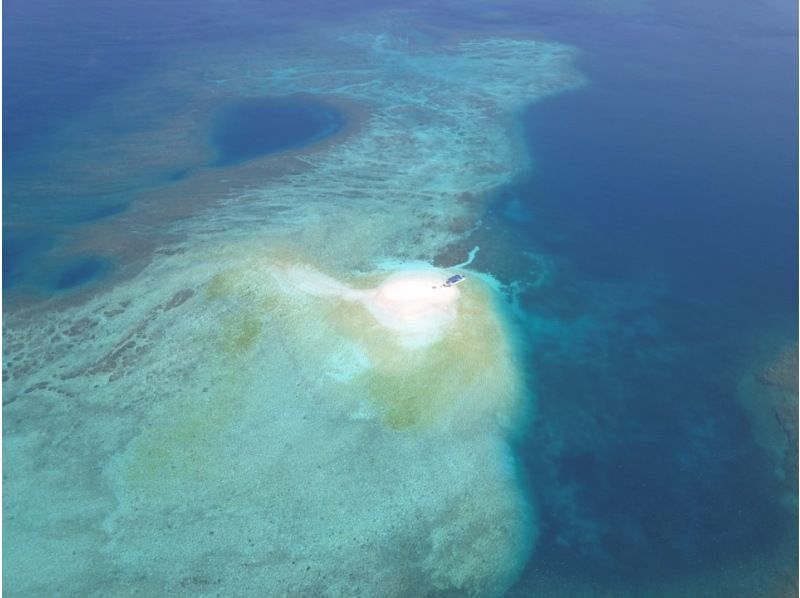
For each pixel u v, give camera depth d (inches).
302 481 1758.1
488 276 2618.1
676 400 2094.0
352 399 1985.7
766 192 3174.2
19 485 1737.2
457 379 2044.8
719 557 1646.2
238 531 1637.6
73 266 2608.3
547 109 4114.2
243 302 2327.8
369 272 2559.1
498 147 3659.0
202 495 1721.2
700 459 1899.6
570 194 3201.3
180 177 3339.1
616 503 1772.9
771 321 2421.3
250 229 2834.6
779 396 2107.5
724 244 2824.8
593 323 2396.7
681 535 1696.6
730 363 2237.9
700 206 3080.7
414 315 2237.9
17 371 2102.6
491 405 2015.3
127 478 1763.0
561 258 2743.6
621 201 3134.8
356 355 2098.9
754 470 1866.4
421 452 1852.9
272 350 2143.2
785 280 2618.1
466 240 2847.0
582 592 1569.9
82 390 2028.8
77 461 1807.3
